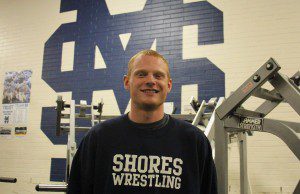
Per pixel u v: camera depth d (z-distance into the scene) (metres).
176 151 1.49
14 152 5.25
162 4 4.80
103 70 4.95
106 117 3.84
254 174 3.94
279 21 4.13
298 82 2.28
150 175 1.44
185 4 4.66
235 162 4.03
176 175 1.45
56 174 4.88
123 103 4.72
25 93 5.39
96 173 1.50
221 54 4.33
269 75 1.80
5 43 5.75
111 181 1.45
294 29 4.04
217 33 4.40
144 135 1.51
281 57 4.04
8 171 5.21
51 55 5.35
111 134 1.55
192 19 4.57
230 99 1.97
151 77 1.51
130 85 1.57
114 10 5.08
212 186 1.60
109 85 4.86
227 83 4.23
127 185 1.43
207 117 3.15
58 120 3.56
